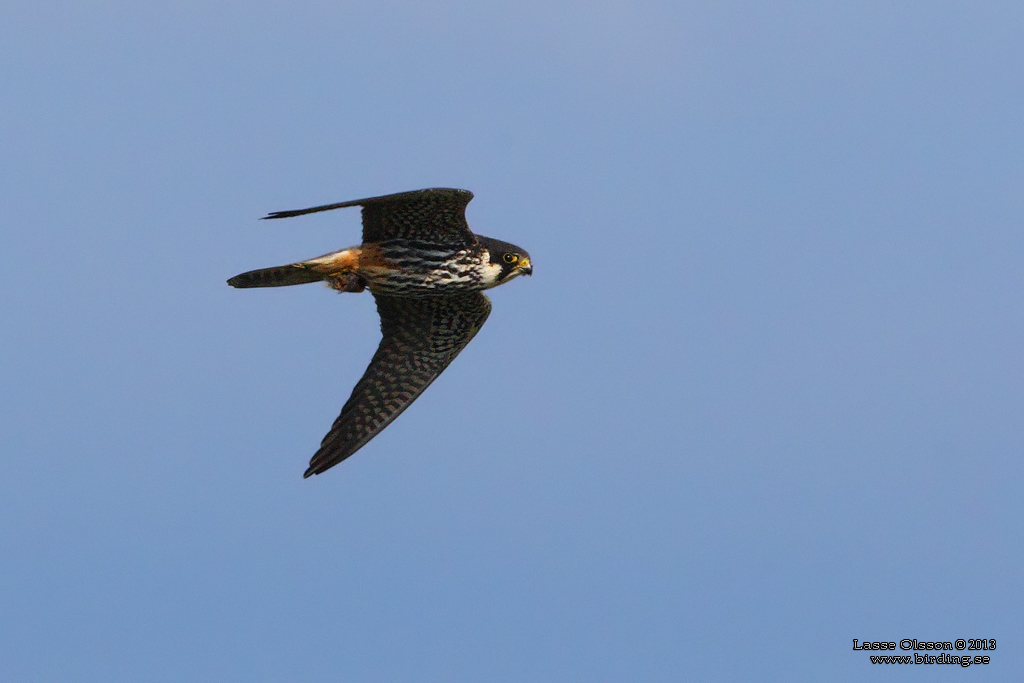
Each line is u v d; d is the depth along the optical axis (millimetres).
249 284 15375
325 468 16016
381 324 16969
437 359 16906
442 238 15438
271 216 12594
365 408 16484
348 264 15305
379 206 15047
